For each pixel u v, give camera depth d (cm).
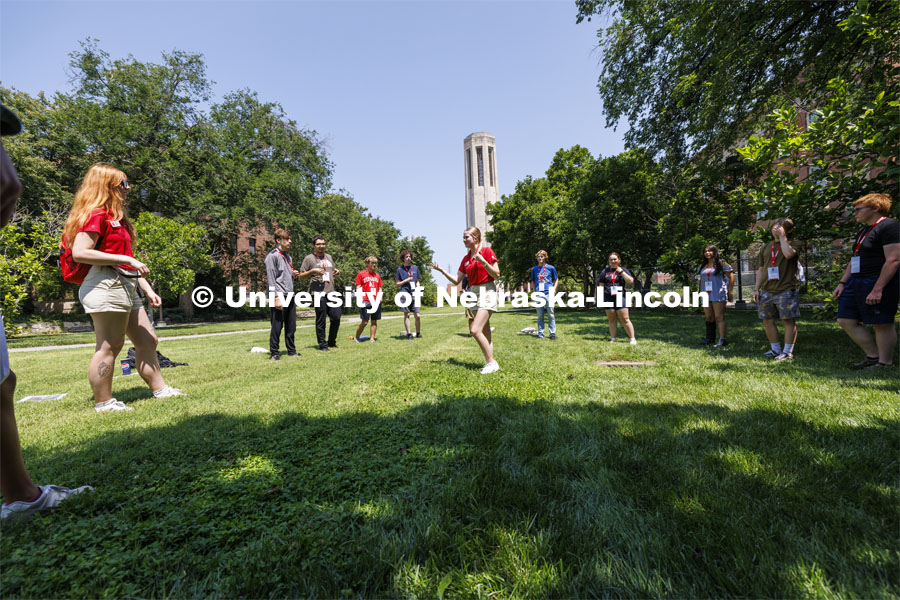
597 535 131
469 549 126
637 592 105
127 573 118
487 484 170
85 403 338
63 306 2458
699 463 183
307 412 297
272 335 606
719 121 976
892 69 564
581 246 2016
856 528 129
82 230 286
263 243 3052
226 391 373
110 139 2130
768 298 509
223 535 137
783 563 113
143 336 342
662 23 1073
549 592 108
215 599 108
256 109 2816
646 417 257
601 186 2077
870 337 410
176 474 192
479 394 338
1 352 121
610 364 478
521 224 2542
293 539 134
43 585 112
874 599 99
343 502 160
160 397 352
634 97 1226
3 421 146
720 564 115
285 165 3012
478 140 9675
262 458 211
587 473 178
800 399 290
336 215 3878
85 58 2175
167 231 1742
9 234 1223
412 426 259
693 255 1123
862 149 468
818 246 687
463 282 477
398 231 4891
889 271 379
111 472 195
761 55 829
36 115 2136
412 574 115
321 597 107
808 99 812
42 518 151
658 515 139
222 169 2467
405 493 167
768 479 164
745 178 1057
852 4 707
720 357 512
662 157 1299
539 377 407
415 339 868
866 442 202
